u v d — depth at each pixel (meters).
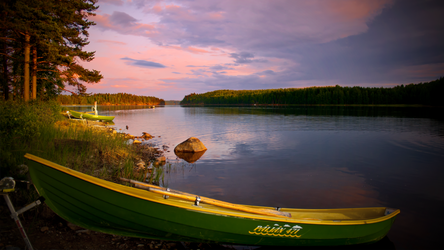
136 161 9.91
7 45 17.36
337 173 8.53
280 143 14.98
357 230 3.99
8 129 7.90
